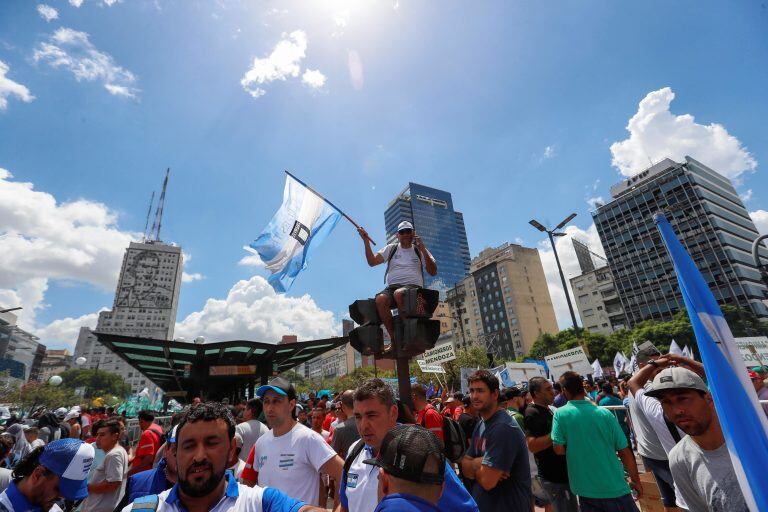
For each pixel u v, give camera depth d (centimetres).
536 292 10281
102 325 16975
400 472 153
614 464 355
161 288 18212
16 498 239
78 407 1194
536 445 416
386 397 252
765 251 9000
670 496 403
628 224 9138
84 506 446
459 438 402
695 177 8562
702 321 199
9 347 12950
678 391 224
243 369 1661
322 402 1045
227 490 175
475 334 10462
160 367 1859
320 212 667
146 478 253
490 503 301
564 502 391
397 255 447
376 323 412
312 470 309
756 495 165
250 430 500
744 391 180
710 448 220
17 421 1262
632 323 8631
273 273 675
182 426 171
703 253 7956
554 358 1523
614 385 1491
